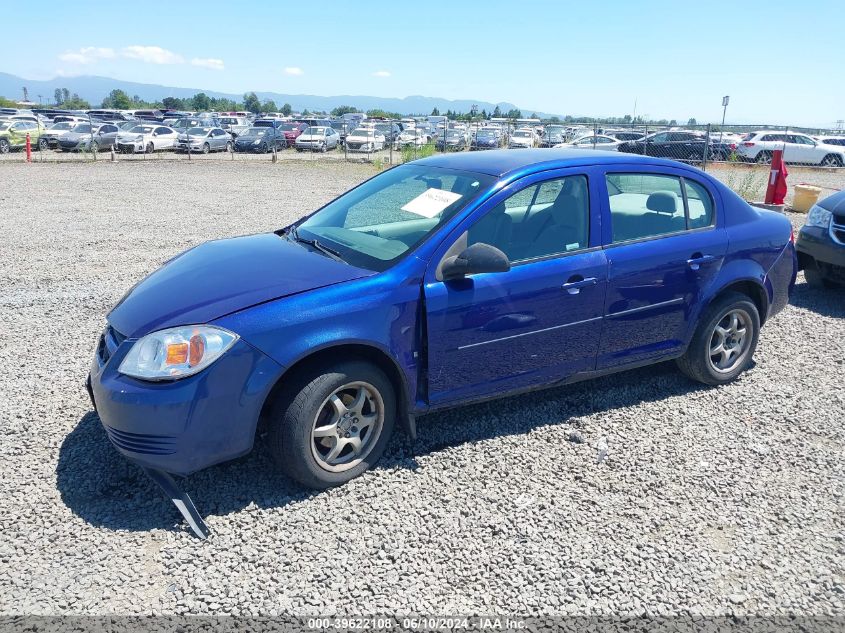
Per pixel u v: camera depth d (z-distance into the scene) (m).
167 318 3.18
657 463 3.79
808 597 2.80
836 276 7.07
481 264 3.42
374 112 91.50
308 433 3.26
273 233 4.62
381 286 3.43
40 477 3.50
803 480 3.66
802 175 23.83
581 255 4.00
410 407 3.63
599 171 4.18
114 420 3.08
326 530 3.13
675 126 24.03
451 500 3.39
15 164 24.48
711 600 2.76
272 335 3.14
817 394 4.76
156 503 3.31
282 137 35.81
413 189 4.25
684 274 4.39
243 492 3.41
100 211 13.09
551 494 3.47
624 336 4.28
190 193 16.45
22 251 9.14
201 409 3.04
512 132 35.47
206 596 2.70
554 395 4.64
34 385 4.66
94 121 33.31
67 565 2.86
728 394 4.73
